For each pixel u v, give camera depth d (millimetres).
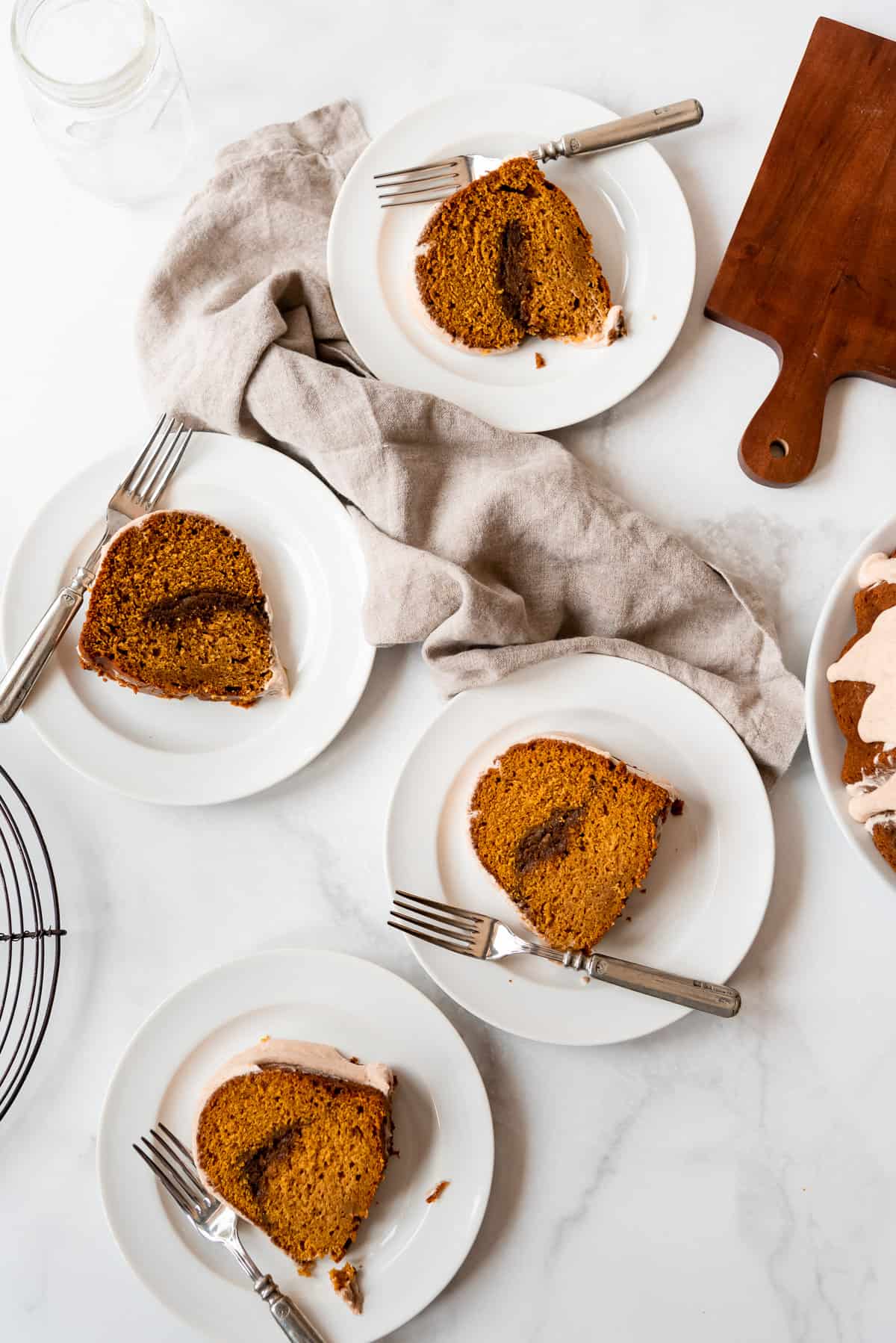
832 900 952
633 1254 937
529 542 958
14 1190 951
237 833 968
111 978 962
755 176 1005
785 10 1017
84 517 969
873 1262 932
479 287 967
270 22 1030
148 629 953
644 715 946
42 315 1018
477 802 939
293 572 974
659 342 972
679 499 981
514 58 1021
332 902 962
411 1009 926
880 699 888
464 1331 933
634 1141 942
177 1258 918
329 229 986
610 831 925
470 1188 920
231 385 955
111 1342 939
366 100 1021
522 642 951
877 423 979
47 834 972
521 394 973
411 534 958
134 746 953
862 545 917
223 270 991
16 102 1040
